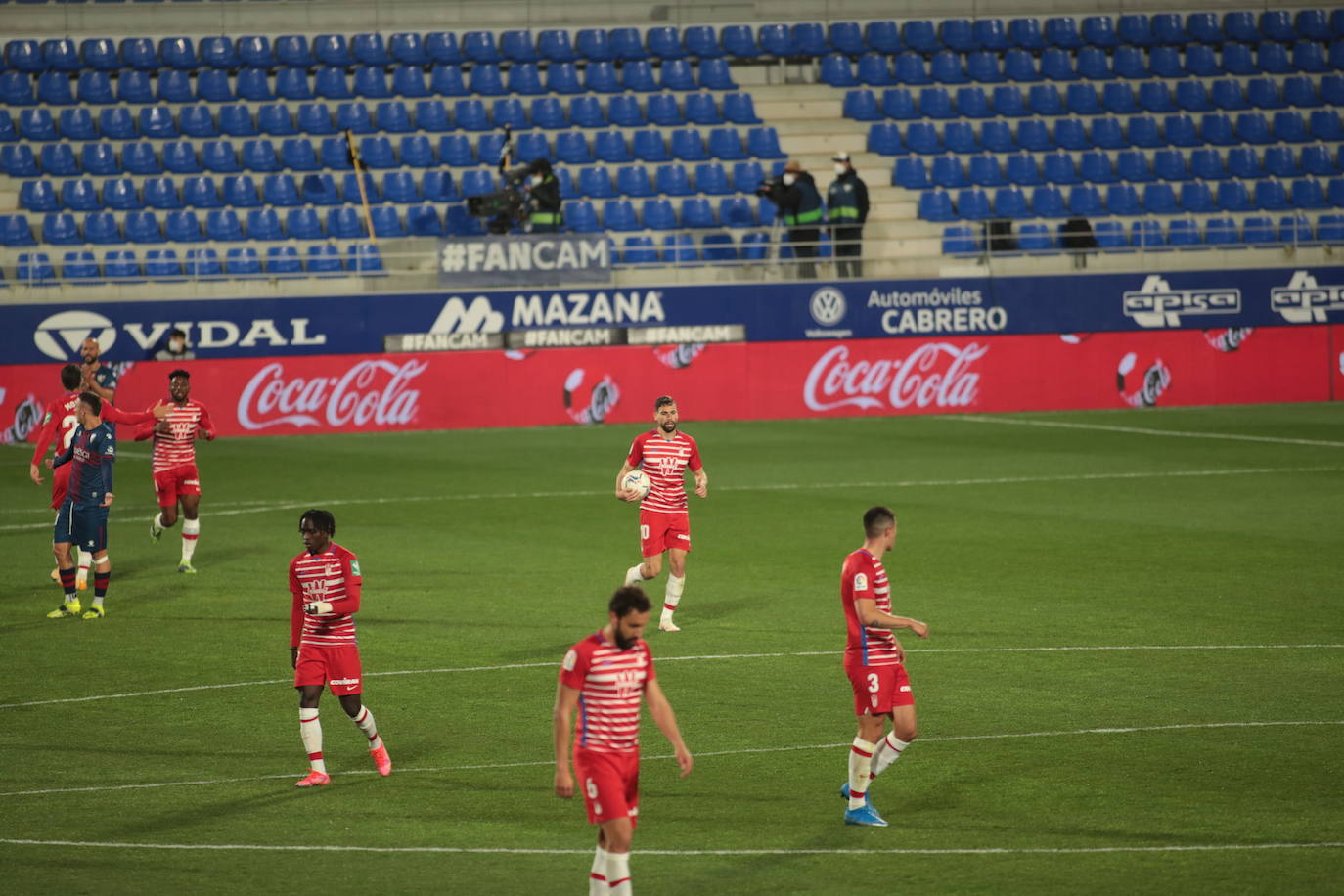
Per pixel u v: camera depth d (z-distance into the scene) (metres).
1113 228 143.25
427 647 55.06
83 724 45.66
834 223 133.88
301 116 145.25
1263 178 151.75
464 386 126.88
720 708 46.88
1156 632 55.97
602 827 29.77
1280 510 82.62
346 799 38.50
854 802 36.16
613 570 69.06
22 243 130.75
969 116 154.75
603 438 119.38
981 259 138.75
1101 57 160.38
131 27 149.88
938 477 96.81
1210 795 37.81
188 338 122.31
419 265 136.38
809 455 108.31
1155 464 101.38
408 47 152.88
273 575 68.81
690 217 141.50
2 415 119.88
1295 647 53.56
